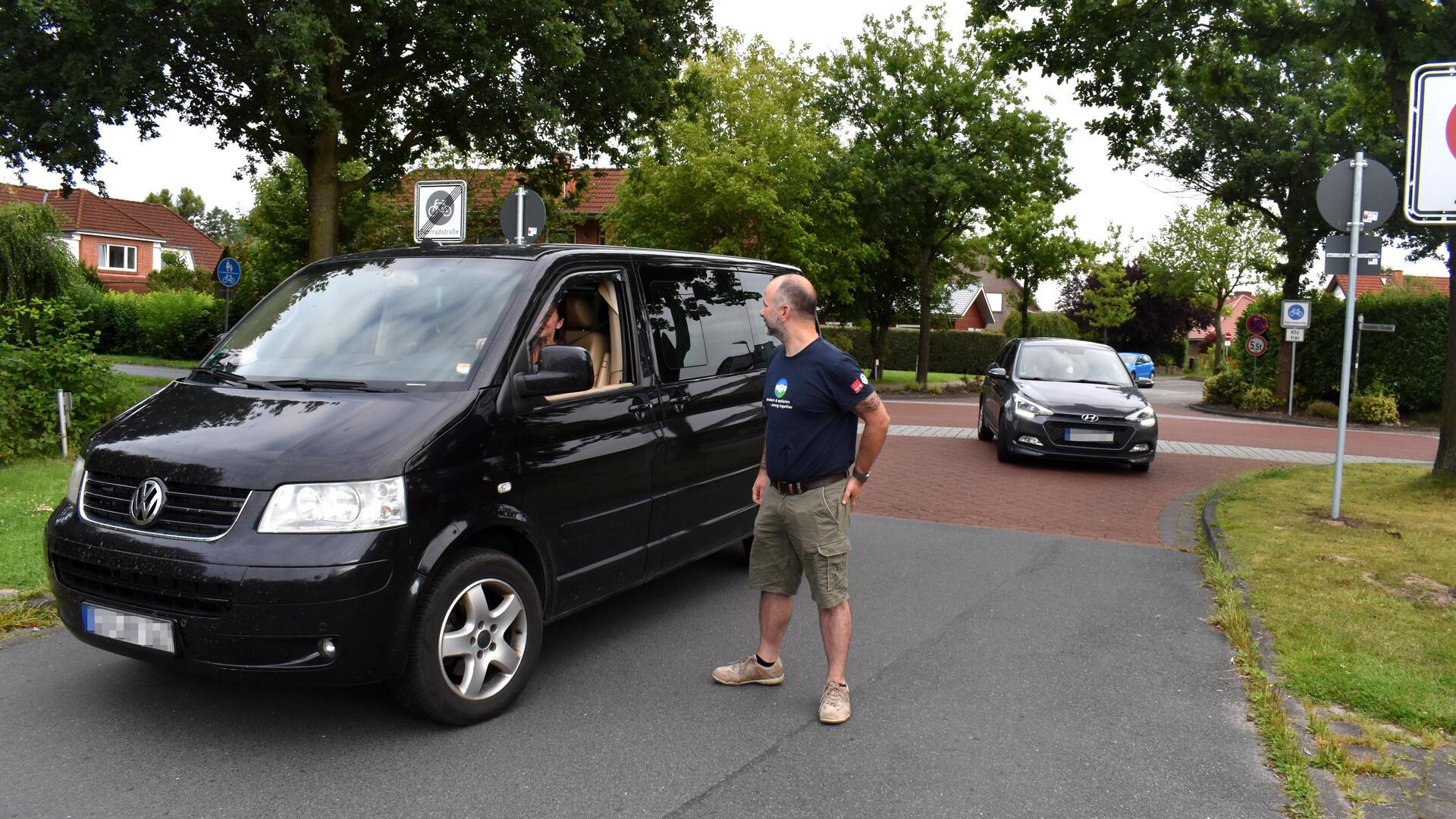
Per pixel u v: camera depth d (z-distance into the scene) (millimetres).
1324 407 23625
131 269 51844
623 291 4879
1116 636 5133
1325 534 7281
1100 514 8789
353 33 14617
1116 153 12156
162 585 3371
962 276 36844
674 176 23438
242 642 3268
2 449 9102
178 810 3086
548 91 15711
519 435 3973
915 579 6312
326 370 4145
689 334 5332
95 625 3531
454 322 4199
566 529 4219
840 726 3883
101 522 3572
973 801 3250
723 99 25172
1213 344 77375
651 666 4559
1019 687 4352
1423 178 7031
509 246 4746
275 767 3402
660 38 17297
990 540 7590
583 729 3799
